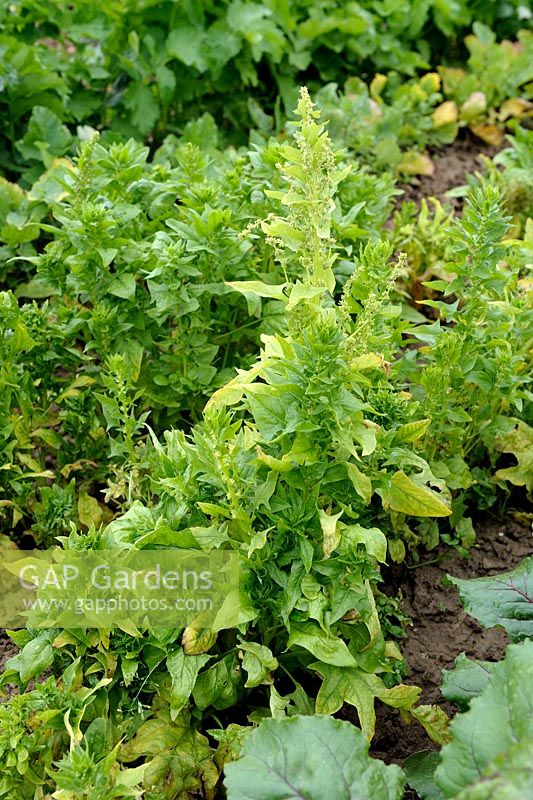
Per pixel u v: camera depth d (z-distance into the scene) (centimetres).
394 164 385
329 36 427
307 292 243
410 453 253
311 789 222
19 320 272
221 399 250
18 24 389
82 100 390
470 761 221
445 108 423
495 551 284
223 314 284
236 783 222
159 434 290
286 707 247
